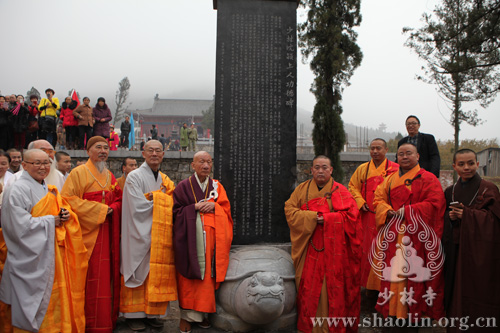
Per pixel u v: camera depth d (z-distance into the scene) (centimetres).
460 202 339
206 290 341
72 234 327
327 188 366
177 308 426
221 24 424
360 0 818
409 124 480
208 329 355
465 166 334
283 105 427
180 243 345
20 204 306
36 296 300
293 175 424
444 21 817
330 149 785
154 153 371
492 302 308
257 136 423
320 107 786
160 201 355
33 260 301
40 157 321
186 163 1048
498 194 322
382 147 443
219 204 369
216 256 346
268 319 319
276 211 421
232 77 423
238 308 332
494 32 734
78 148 1043
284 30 431
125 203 358
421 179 355
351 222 350
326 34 797
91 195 354
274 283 318
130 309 349
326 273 340
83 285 331
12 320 300
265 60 427
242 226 417
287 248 405
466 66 784
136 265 346
